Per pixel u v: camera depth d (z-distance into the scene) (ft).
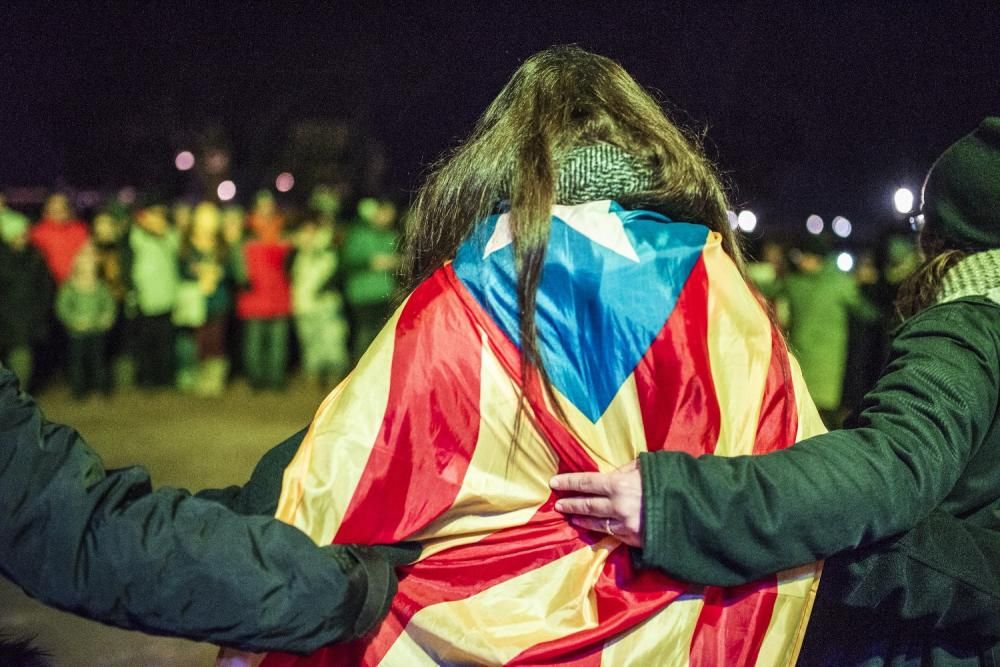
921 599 6.07
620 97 6.30
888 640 6.39
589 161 5.94
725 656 5.58
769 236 33.68
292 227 39.09
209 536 4.83
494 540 5.64
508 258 5.68
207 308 35.14
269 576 4.84
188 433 27.91
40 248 34.32
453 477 5.53
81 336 33.01
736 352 5.72
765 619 5.67
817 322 26.96
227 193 76.23
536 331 5.58
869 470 5.44
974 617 6.07
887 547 6.05
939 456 5.64
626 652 5.47
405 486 5.46
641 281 5.63
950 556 6.03
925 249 7.25
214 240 35.47
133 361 35.45
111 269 35.14
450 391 5.55
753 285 6.34
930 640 6.31
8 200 41.47
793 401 5.83
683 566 5.29
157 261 34.68
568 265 5.62
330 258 36.91
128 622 4.83
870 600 6.15
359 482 5.38
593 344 5.61
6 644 12.19
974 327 6.15
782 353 5.92
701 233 5.93
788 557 5.34
